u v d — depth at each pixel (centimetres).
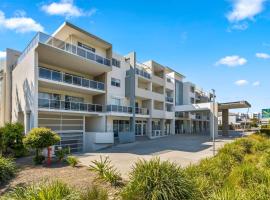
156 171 579
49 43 1941
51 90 2238
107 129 2647
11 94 2514
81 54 2214
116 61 2912
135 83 3011
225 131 3756
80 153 1792
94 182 836
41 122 2073
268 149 1315
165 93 3903
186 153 1720
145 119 3400
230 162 1005
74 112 2203
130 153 1747
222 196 495
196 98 5572
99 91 2522
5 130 1583
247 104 3322
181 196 536
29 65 1973
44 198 473
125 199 560
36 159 1238
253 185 603
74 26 2211
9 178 955
